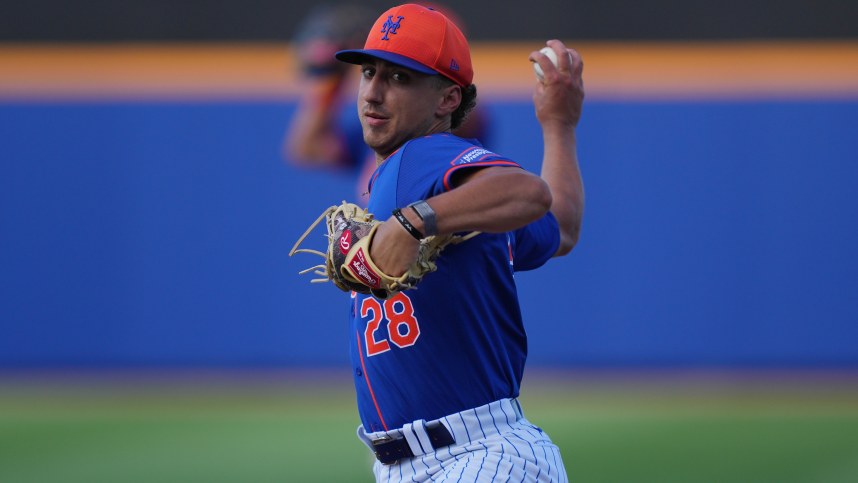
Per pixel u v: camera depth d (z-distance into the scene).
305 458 24.08
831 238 32.47
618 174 32.69
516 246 10.38
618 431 26.88
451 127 10.09
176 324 33.06
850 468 23.00
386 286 8.30
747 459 23.84
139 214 33.00
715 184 32.59
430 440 9.26
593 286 32.75
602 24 32.88
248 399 30.92
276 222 32.91
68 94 32.81
